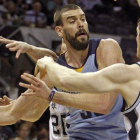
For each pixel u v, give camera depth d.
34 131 8.31
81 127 3.86
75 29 3.80
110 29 11.46
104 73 2.89
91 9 12.98
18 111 3.96
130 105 2.92
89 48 3.89
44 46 9.90
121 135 3.88
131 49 10.52
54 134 4.15
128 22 13.30
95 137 3.88
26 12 11.45
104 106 3.53
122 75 2.88
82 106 3.49
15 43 4.11
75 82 2.92
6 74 9.81
